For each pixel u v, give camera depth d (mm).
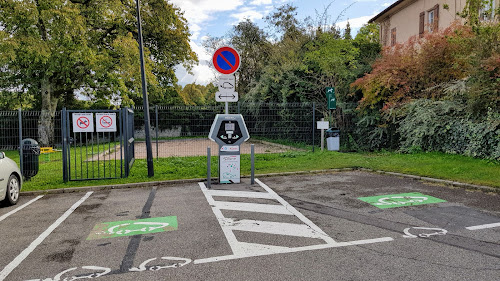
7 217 5793
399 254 3896
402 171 8883
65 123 8531
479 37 9547
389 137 14180
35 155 9180
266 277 3371
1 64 16891
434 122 11117
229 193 7223
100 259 3902
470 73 10008
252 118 19859
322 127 13656
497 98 9250
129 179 8711
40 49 16281
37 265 3775
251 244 4270
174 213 5758
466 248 4047
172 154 15484
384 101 14062
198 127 17672
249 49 25188
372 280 3285
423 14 19156
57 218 5641
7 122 18031
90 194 7469
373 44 19766
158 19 22469
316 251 4020
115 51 20109
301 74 17250
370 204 6145
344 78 16031
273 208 5984
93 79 20453
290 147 16125
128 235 4695
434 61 12008
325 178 8719
